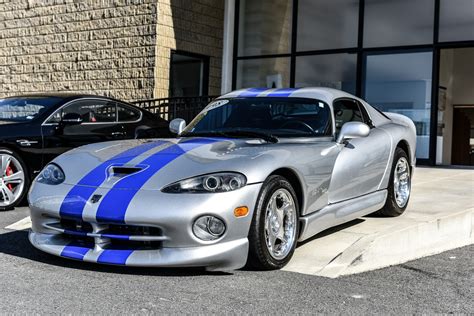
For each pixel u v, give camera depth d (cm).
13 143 660
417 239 527
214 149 437
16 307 333
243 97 547
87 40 1351
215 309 338
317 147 473
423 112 1131
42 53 1437
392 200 576
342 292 383
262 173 401
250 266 415
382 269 461
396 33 1158
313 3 1259
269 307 346
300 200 446
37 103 735
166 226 377
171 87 1277
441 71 1285
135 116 827
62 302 343
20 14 1478
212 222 382
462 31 1091
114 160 434
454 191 749
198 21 1321
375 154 542
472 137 1678
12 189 667
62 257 416
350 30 1211
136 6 1266
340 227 546
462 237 596
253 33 1353
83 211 392
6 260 436
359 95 1198
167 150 441
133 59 1270
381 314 344
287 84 1297
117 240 397
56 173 438
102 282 382
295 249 470
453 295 392
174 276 398
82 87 1360
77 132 731
